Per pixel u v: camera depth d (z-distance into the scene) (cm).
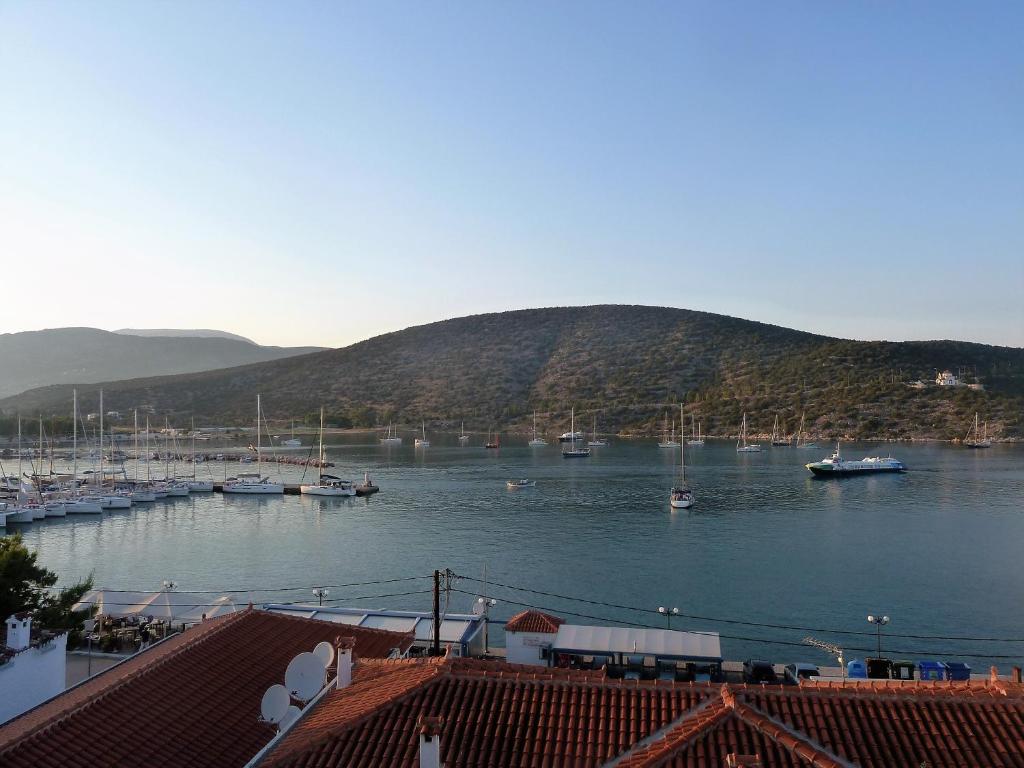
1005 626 6994
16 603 4441
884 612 7450
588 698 2056
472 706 2047
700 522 12325
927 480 17262
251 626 3397
